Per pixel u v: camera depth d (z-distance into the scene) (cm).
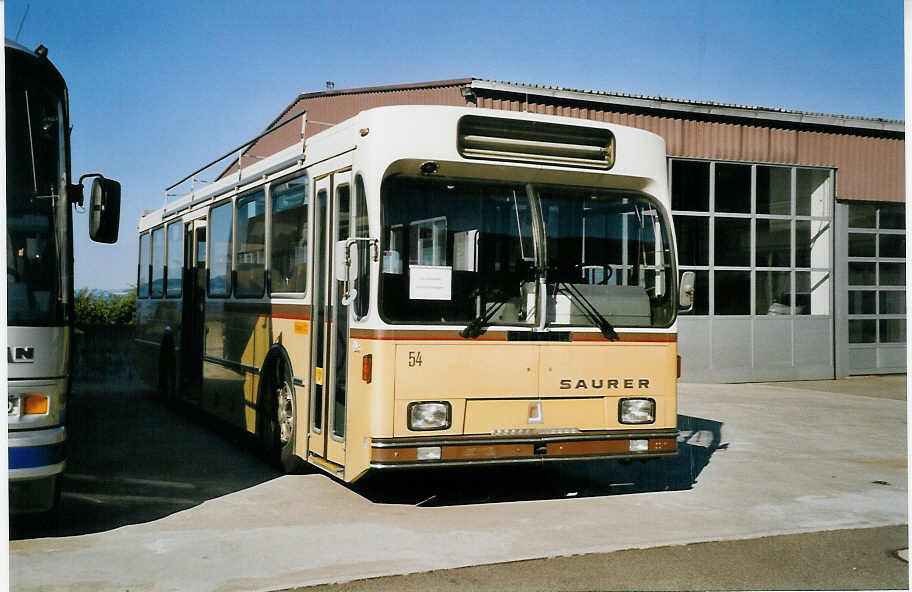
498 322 713
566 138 753
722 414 1423
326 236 786
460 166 719
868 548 645
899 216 2192
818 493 839
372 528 679
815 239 2059
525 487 850
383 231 692
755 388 1839
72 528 673
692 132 1917
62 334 607
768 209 2006
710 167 1942
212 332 1148
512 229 732
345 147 753
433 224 708
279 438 906
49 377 597
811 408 1508
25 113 613
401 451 676
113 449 1049
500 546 632
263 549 617
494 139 728
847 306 2092
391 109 705
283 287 893
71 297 621
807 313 2042
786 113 2000
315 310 807
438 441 686
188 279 1282
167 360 1402
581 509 757
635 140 779
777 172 2019
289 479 872
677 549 633
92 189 656
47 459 591
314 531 668
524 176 741
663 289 780
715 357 1934
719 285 1947
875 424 1327
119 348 2045
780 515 745
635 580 560
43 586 533
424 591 532
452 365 695
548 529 684
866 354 2122
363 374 689
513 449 707
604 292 754
